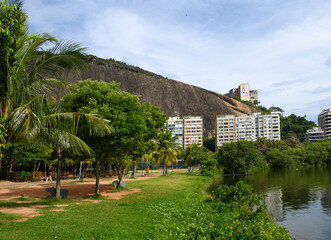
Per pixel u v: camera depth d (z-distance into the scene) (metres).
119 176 25.28
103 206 14.16
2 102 10.43
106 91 17.94
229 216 13.05
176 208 14.46
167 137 53.66
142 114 19.75
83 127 16.09
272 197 30.30
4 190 21.41
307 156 93.88
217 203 17.02
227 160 68.19
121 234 8.78
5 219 9.67
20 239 7.41
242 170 65.31
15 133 10.84
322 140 121.00
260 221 11.20
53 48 11.55
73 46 11.62
